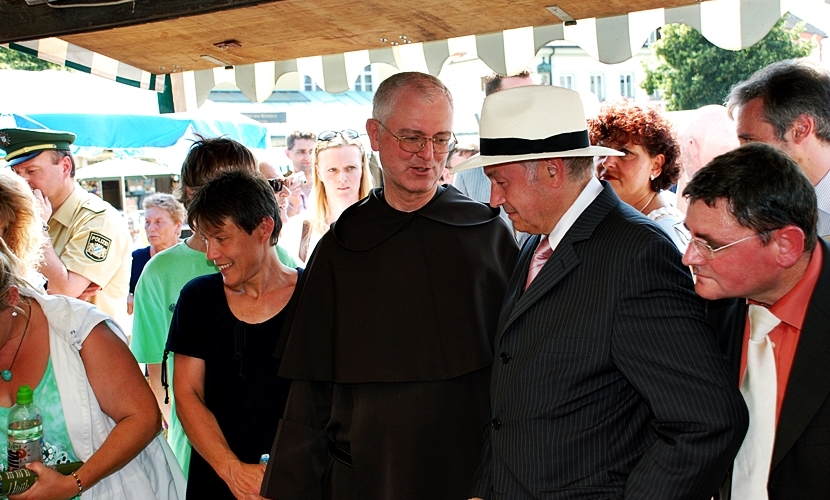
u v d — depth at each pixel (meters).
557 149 1.67
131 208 11.59
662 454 1.47
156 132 6.71
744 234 1.36
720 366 1.47
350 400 2.10
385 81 2.10
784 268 1.38
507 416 1.69
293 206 4.42
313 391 2.13
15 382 1.82
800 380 1.38
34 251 2.07
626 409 1.61
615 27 2.50
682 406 1.45
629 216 1.65
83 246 3.30
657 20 2.46
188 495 2.25
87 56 2.68
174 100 3.36
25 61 14.95
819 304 1.39
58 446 1.83
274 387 2.18
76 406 1.83
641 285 1.53
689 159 3.32
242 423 2.18
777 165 1.36
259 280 2.20
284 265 2.41
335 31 2.32
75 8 1.93
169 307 2.66
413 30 2.34
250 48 2.57
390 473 2.00
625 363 1.53
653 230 1.60
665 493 1.45
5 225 1.99
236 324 2.19
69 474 1.77
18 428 1.74
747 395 1.49
